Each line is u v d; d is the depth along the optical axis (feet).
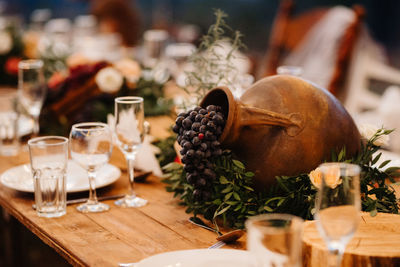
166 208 4.63
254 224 2.51
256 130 4.09
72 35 15.55
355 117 6.41
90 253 3.71
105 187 5.20
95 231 4.12
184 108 5.25
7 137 6.48
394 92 9.05
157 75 8.09
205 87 5.14
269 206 4.10
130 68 7.82
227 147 4.11
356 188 2.73
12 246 7.35
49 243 4.06
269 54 10.18
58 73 7.80
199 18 19.94
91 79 7.17
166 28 17.53
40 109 7.16
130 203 4.70
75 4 23.27
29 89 6.62
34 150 4.41
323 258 3.14
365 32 9.96
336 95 9.02
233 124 3.92
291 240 2.38
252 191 4.24
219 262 3.18
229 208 4.18
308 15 9.93
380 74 9.90
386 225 3.55
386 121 8.82
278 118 3.96
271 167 4.05
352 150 4.15
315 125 4.00
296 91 4.11
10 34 11.76
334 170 2.76
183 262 3.29
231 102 3.93
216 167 4.13
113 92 7.23
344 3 16.83
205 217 4.28
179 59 11.00
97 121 7.03
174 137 5.42
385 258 3.08
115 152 5.84
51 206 4.47
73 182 5.07
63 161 4.47
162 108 7.60
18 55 11.62
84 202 4.80
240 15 18.99
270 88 4.17
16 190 5.14
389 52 16.55
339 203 2.72
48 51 10.62
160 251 3.75
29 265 8.53
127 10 16.17
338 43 9.32
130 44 16.10
